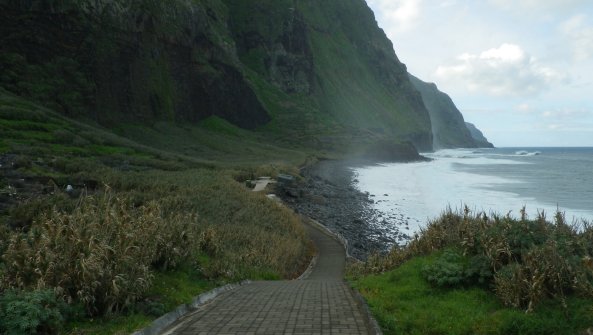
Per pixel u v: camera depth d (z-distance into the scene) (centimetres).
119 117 7131
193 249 1100
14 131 4062
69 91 6247
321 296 933
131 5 7769
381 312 725
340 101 17062
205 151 7525
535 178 6781
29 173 2667
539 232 878
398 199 4597
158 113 8125
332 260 2158
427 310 727
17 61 5884
